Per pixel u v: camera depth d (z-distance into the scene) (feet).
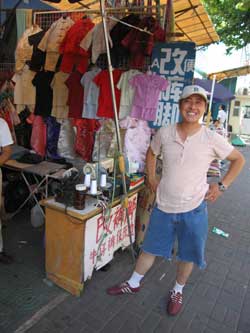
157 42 11.07
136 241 11.09
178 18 18.94
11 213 13.19
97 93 12.44
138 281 8.84
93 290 8.96
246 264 11.16
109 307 8.34
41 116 14.37
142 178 10.53
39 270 9.73
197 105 6.71
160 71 11.23
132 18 11.05
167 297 8.95
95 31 11.43
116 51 11.44
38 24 14.32
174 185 7.14
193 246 7.48
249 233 13.91
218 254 11.73
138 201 10.96
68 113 13.56
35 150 14.85
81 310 8.16
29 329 7.39
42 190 12.58
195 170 7.04
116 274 9.81
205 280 9.96
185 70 10.87
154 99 11.22
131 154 11.93
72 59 12.50
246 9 30.35
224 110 42.80
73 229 8.27
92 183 8.57
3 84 14.98
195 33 23.03
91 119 13.38
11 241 11.39
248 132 68.90
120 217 9.75
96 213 8.32
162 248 7.87
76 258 8.43
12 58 15.05
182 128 7.13
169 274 10.11
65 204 8.34
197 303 8.79
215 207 17.10
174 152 7.08
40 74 13.78
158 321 7.98
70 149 14.70
